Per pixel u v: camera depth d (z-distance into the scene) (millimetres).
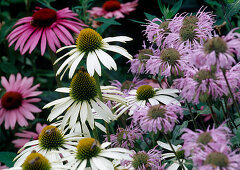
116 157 570
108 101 700
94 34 636
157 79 689
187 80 543
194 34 609
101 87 656
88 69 611
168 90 661
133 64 687
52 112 625
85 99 623
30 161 551
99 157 574
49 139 616
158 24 707
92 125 606
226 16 709
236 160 474
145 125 562
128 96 686
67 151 599
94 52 629
